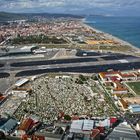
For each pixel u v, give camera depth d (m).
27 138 165.25
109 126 178.25
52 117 198.50
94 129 171.62
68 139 160.50
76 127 174.75
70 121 187.38
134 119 195.75
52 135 165.00
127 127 177.88
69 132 170.38
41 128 178.62
